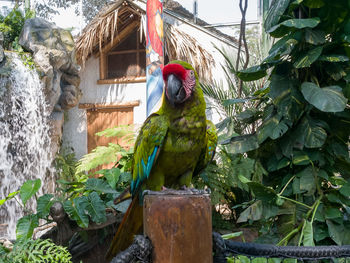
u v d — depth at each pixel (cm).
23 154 878
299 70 260
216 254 144
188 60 884
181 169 230
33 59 884
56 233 330
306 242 230
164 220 121
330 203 252
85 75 1056
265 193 254
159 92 532
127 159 448
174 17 989
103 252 393
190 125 212
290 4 249
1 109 827
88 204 323
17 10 986
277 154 266
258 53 697
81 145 1048
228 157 502
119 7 916
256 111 293
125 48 1047
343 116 253
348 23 248
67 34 946
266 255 155
